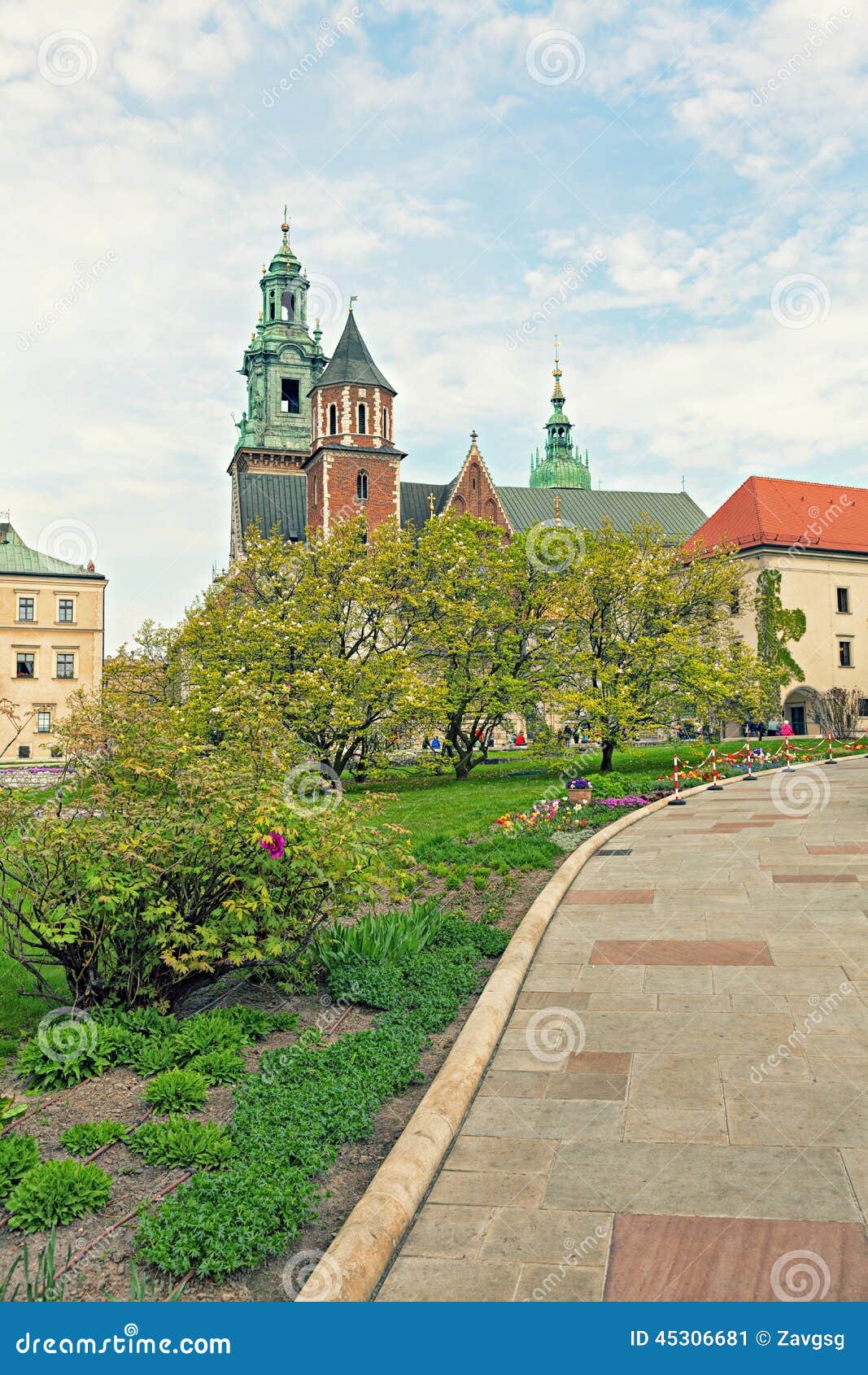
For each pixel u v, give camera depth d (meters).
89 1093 6.14
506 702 33.47
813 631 57.31
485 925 9.94
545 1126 5.63
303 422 89.06
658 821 18.38
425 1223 4.66
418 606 33.41
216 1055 6.45
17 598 65.88
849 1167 4.98
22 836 7.17
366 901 8.98
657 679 33.41
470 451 79.62
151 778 8.04
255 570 32.84
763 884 11.73
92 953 7.30
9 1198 4.80
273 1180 4.87
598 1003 7.73
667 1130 5.49
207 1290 4.20
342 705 28.73
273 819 7.81
